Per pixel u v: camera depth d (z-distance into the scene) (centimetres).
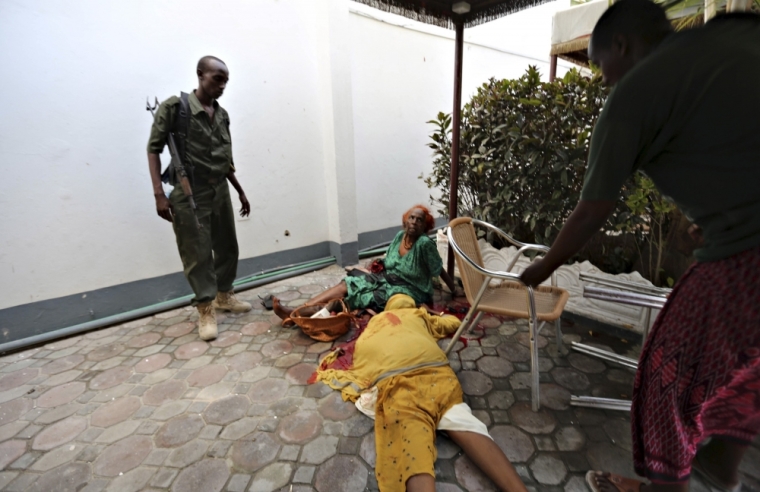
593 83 241
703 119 82
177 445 168
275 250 394
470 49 537
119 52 280
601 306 251
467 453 151
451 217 312
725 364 92
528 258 285
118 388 212
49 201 267
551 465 152
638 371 112
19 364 240
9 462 162
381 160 475
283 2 354
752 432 113
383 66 449
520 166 280
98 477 153
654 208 226
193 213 252
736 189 84
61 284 278
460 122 300
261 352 245
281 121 374
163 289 325
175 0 298
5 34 240
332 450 162
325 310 267
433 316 237
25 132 253
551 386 201
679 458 103
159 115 239
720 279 90
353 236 429
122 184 294
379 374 186
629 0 96
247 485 147
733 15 84
